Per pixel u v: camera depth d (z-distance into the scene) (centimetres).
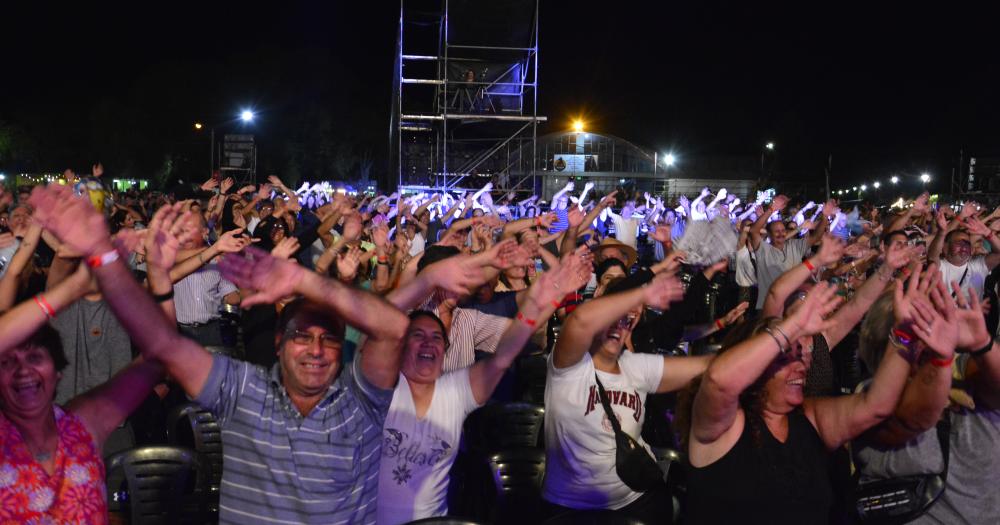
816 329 279
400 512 368
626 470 378
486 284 564
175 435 535
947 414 343
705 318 1077
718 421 297
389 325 264
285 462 275
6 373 250
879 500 349
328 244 829
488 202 1292
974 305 308
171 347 264
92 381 546
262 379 283
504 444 540
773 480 305
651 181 4338
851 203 3934
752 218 1420
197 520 441
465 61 1984
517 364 643
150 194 2278
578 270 327
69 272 496
